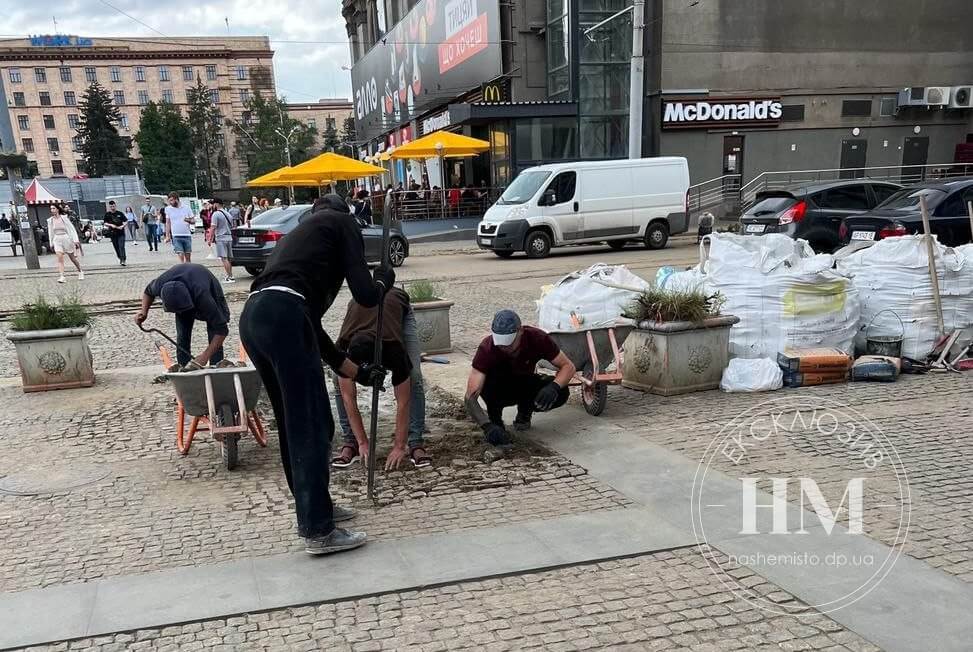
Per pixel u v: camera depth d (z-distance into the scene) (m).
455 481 4.50
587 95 24.94
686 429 5.22
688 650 2.71
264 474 4.75
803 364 6.09
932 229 10.20
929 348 6.63
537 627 2.90
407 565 3.42
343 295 13.30
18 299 13.47
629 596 3.11
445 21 31.27
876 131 26.67
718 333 6.14
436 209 25.72
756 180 25.66
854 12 25.66
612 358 5.82
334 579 3.30
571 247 20.23
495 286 13.24
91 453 5.21
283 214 15.24
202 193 95.44
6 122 24.89
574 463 4.71
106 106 94.38
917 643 2.69
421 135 36.78
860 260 6.91
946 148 27.34
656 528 3.72
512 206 17.70
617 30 24.73
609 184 18.02
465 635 2.86
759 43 25.16
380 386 4.17
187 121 96.50
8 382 7.40
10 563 3.55
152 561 3.54
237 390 4.67
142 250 28.03
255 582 3.29
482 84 27.80
